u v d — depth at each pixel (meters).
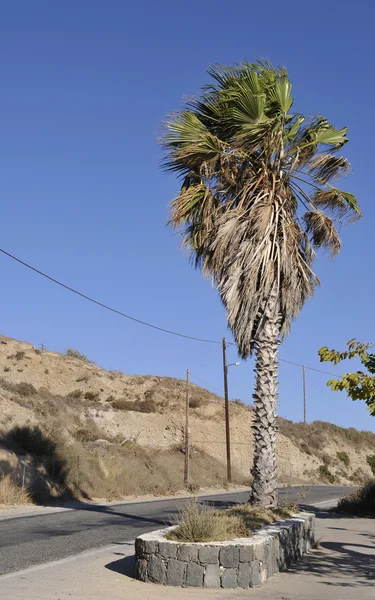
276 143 16.12
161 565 9.70
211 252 16.31
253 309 15.38
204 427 66.62
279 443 71.56
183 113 16.27
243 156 16.34
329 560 12.58
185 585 9.55
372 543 15.25
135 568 10.12
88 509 24.52
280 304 15.90
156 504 28.12
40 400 51.19
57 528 17.53
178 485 41.41
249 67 16.00
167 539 10.04
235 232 15.62
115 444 46.81
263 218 15.61
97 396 64.50
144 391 74.19
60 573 10.45
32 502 25.83
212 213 16.56
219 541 9.97
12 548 13.23
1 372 60.88
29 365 66.19
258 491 15.02
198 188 16.45
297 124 16.67
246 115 15.81
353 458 83.25
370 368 11.14
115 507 26.00
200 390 81.19
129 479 36.62
